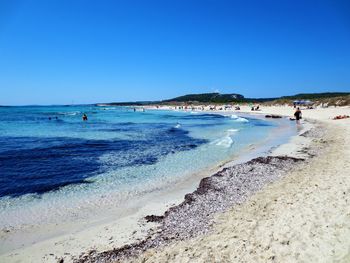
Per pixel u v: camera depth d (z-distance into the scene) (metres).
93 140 29.91
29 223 10.16
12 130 40.97
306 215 8.38
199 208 11.04
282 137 29.67
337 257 6.22
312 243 6.88
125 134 35.75
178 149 24.05
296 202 9.59
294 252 6.65
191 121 61.28
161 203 11.94
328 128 33.97
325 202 9.14
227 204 11.27
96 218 10.56
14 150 23.48
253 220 8.77
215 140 29.11
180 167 17.88
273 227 7.98
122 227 9.78
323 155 18.48
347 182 10.98
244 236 7.79
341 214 8.06
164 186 14.23
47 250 8.41
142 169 17.47
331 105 84.00
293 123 46.66
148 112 121.19
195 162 19.17
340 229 7.28
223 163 18.64
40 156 21.14
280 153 20.62
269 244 7.15
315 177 12.73
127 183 14.73
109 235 9.23
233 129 39.75
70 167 17.89
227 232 8.32
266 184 13.41
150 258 7.43
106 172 16.80
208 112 110.75
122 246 8.49
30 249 8.47
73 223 10.16
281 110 87.50
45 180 15.12
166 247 8.14
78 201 12.25
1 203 11.93
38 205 11.79
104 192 13.38
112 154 22.09
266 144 25.50
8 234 9.37
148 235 9.14
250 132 35.47
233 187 13.33
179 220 10.06
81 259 7.90
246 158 19.91
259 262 6.50
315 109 76.69
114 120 66.81
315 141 24.83
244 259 6.70
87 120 66.62
